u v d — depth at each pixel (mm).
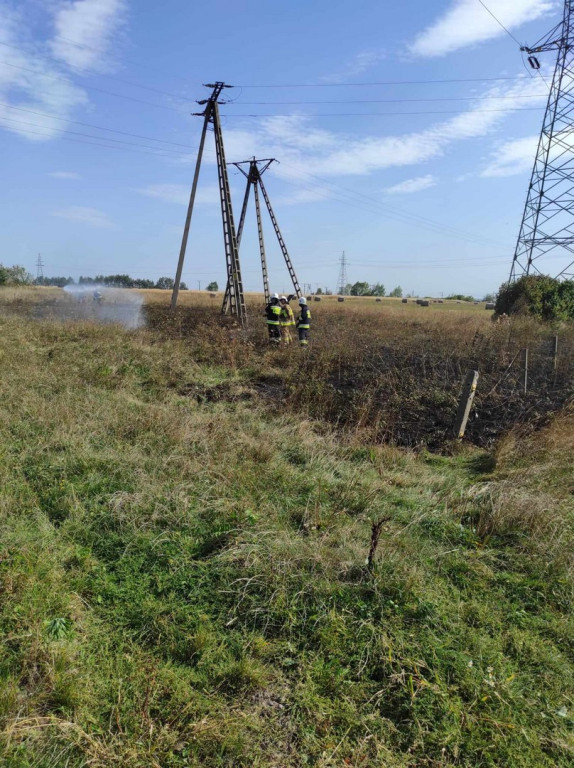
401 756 2600
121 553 4117
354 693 2943
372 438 7500
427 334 17719
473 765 2574
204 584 3783
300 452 6559
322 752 2580
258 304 30047
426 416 8641
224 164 19469
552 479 5781
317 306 35469
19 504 4680
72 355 11164
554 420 7738
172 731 2621
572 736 2736
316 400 8867
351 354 13125
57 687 2777
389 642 3244
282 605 3543
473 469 6664
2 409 7000
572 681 3109
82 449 5895
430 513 5113
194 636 3258
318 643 3301
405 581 3771
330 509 5043
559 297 21953
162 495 4918
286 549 4090
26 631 3105
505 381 10711
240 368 11570
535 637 3453
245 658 3111
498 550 4516
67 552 4012
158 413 7141
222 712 2768
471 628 3486
